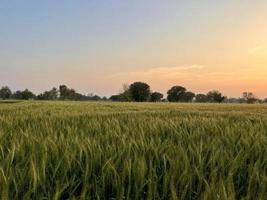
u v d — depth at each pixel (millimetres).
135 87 121750
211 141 7047
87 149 5602
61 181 4145
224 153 5754
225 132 8414
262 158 5664
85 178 4234
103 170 4473
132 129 8758
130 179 4195
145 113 17781
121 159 5172
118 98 124312
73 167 4785
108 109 25203
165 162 4801
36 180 3984
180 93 130875
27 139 6512
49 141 6059
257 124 11445
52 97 125062
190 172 4398
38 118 13719
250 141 7129
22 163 4906
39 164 4695
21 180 4105
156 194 4008
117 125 9281
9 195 3754
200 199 3596
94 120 12078
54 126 10250
